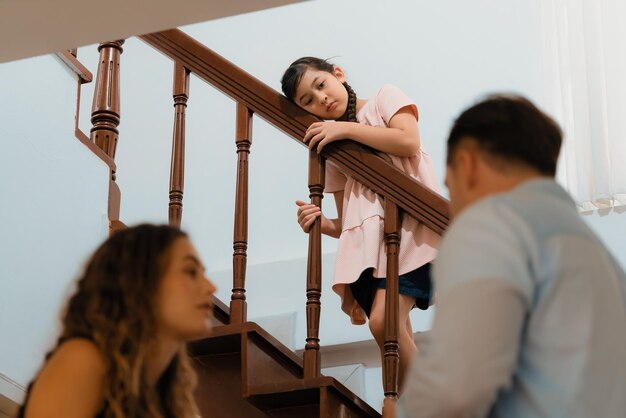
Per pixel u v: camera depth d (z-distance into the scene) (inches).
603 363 49.0
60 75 127.1
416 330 164.1
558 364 48.8
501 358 47.3
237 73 124.8
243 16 200.5
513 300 48.4
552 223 51.7
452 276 49.8
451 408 47.1
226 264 184.7
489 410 49.3
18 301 113.3
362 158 117.0
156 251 64.8
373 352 169.9
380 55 188.9
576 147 164.9
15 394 110.9
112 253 65.2
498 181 55.3
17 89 118.5
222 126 195.6
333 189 126.0
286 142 190.5
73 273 123.0
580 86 167.2
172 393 66.4
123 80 204.5
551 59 171.5
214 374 115.6
